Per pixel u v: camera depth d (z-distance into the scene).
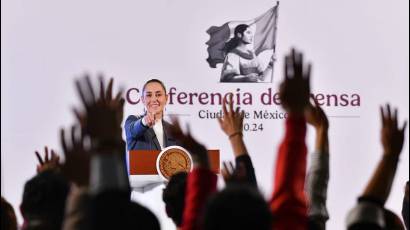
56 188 6.95
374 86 25.77
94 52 24.64
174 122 7.09
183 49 25.08
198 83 25.09
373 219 6.51
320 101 25.62
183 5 25.09
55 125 24.41
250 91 25.27
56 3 24.52
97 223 5.65
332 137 25.64
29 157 24.28
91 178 5.84
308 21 25.62
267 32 25.45
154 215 5.89
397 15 25.89
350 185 25.56
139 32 24.86
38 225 6.91
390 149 6.71
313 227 7.83
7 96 24.31
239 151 8.57
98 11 24.69
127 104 24.72
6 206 8.88
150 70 24.89
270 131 25.25
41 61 24.44
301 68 6.21
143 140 24.58
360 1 25.80
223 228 5.44
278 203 6.20
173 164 24.48
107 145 5.72
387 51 25.83
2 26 24.39
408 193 8.16
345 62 25.70
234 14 25.34
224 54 25.23
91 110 5.75
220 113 25.08
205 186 6.94
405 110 25.73
